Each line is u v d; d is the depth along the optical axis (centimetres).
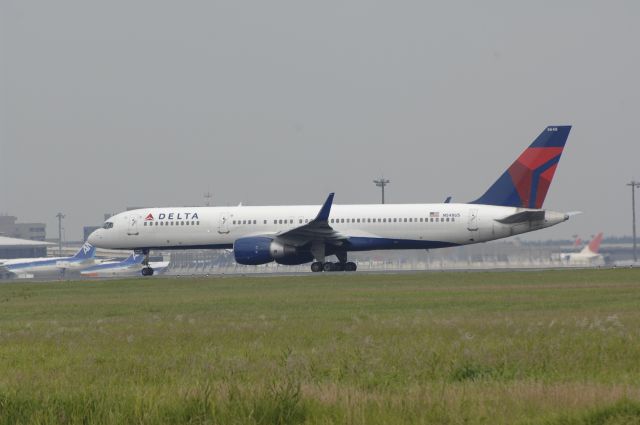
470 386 4522
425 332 7181
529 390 4225
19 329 8619
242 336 7331
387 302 11219
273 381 4403
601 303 10269
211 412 3862
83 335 7762
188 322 8856
